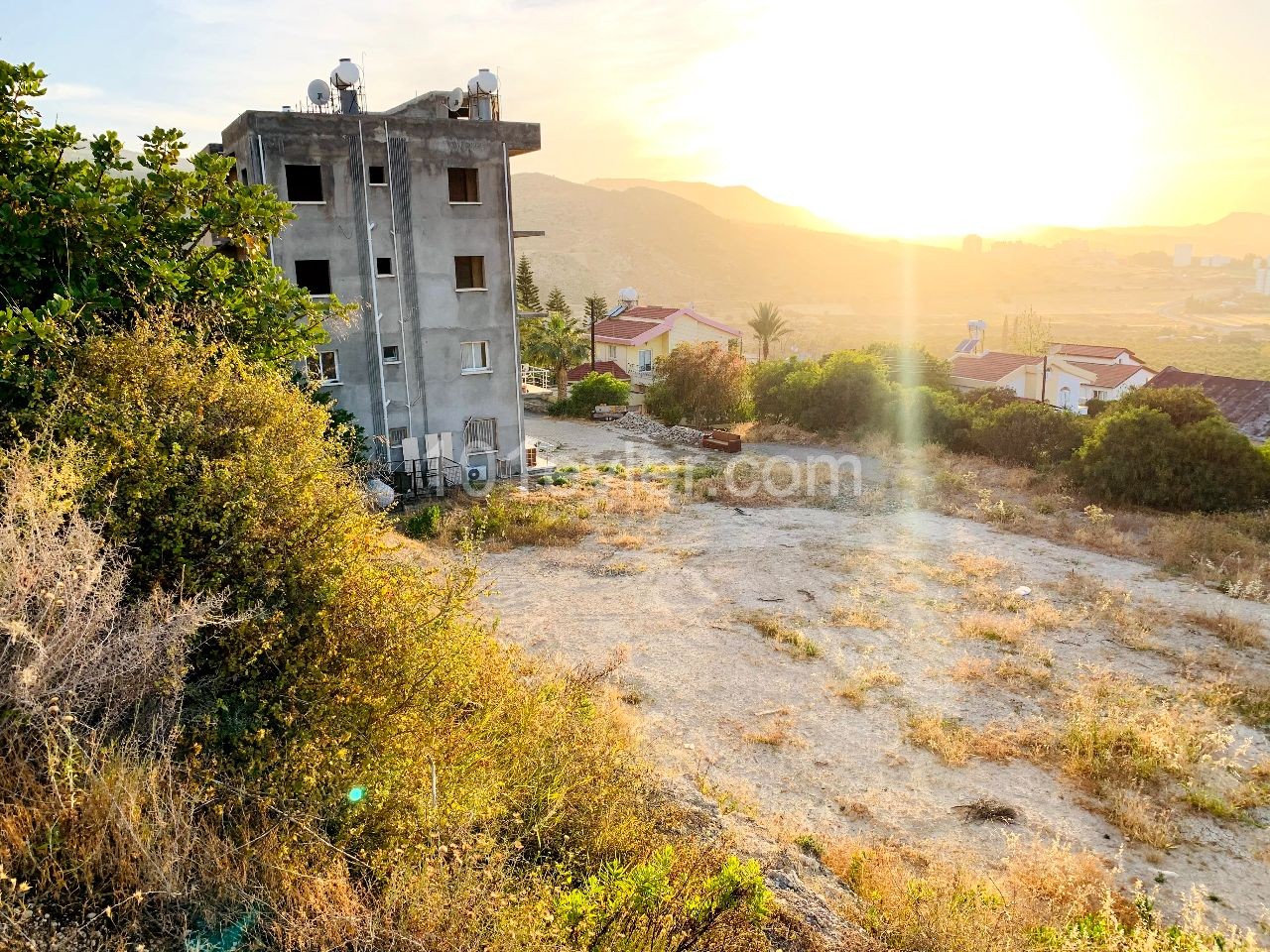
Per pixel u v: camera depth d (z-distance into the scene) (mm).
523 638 13672
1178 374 53375
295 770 4121
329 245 22781
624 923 4039
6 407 5496
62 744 3619
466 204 24578
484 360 25766
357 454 18703
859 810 9070
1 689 3467
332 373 23266
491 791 4922
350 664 4746
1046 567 17672
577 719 7199
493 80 25266
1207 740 10141
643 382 51688
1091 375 54875
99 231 7707
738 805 8594
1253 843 8531
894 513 22297
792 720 11141
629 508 22578
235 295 8938
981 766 10070
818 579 17016
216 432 5195
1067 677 12352
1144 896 6555
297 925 3447
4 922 2918
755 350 144125
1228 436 21766
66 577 3750
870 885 7176
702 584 16672
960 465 27641
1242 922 7277
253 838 3848
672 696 11750
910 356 52562
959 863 8031
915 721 11070
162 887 3371
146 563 4492
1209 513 21359
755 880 4359
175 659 4020
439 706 5031
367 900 3799
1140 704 11305
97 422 4918
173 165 9109
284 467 5148
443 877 3877
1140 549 18578
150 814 3539
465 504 22703
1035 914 6785
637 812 6152
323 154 22344
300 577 4781
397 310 23969
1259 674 12398
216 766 4121
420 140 23578
